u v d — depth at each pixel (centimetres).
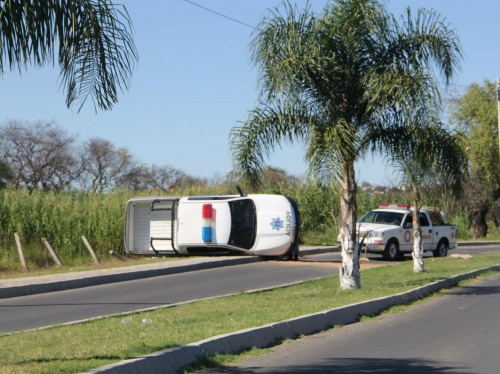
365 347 1222
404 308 1733
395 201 4616
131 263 3028
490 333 1370
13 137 5759
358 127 1978
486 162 5528
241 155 1942
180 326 1301
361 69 1944
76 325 1387
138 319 1459
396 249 3331
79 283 2283
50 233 3219
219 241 3194
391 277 2372
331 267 2939
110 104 891
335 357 1133
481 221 6109
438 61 1944
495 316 1600
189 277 2559
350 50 1925
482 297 1975
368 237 3284
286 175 4919
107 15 869
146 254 3341
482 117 5484
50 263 3050
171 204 3303
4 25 841
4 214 3127
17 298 2008
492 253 3906
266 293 1964
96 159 6278
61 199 3353
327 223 4500
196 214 3225
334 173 1845
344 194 2016
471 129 5584
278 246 3197
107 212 3372
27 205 3191
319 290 2009
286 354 1155
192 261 2983
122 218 3384
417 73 1884
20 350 1063
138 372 925
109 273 2469
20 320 1586
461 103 5597
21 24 847
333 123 1895
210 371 1019
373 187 5153
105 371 870
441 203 2573
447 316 1606
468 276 2525
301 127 1930
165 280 2461
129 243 3344
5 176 5262
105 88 884
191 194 3978
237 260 3112
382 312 1667
